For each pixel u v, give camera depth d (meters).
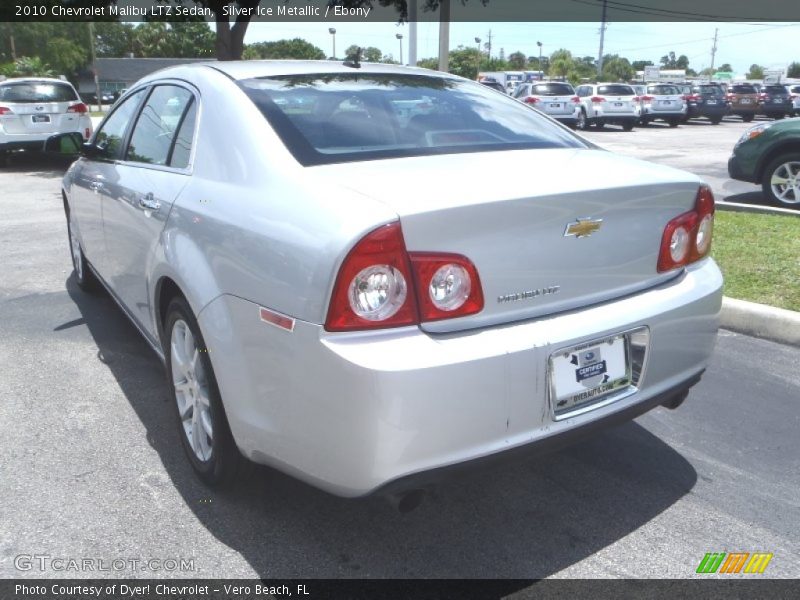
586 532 2.71
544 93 24.36
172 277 2.84
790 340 4.50
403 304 2.14
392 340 2.13
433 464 2.18
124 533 2.67
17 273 6.16
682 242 2.79
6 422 3.51
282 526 2.72
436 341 2.18
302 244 2.20
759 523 2.77
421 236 2.15
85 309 5.21
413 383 2.09
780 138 8.20
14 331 4.76
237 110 2.84
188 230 2.77
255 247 2.36
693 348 2.80
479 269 2.25
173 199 2.95
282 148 2.60
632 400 2.61
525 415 2.30
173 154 3.22
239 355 2.44
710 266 2.96
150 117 3.64
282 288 2.23
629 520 2.79
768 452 3.29
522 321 2.36
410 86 3.35
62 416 3.57
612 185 2.49
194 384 2.92
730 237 6.42
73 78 61.53
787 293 4.95
